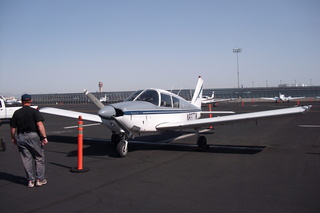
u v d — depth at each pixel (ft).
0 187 14.75
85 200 12.71
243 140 31.24
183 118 29.40
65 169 18.60
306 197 12.67
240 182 15.12
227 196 12.94
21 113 14.39
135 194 13.42
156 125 25.09
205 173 17.13
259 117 22.21
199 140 25.59
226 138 33.14
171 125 25.08
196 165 19.35
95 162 20.57
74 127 49.52
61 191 13.99
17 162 21.15
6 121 69.97
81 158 18.02
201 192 13.56
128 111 22.13
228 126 47.26
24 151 14.61
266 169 17.89
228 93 293.43
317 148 25.29
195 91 38.32
